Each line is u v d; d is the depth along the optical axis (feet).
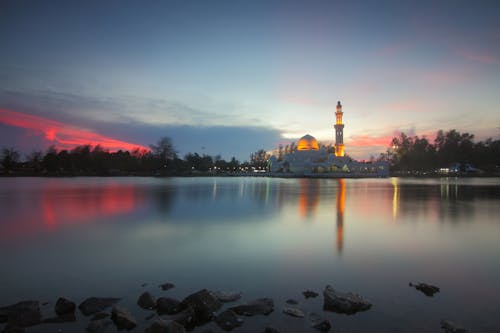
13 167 457.68
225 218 82.64
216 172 592.19
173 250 51.70
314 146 516.32
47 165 446.19
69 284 37.83
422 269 42.98
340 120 496.23
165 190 180.24
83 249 52.16
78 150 484.33
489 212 94.17
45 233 63.72
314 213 92.07
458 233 64.69
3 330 27.43
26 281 38.70
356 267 43.68
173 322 27.37
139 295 34.78
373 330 27.99
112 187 204.23
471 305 32.71
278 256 48.52
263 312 30.66
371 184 266.36
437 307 32.22
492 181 325.83
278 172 514.27
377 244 55.67
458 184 263.29
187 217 84.23
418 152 541.75
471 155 498.69
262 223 75.51
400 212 94.22
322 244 55.47
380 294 35.19
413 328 28.32
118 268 43.11
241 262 45.65
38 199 127.34
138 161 498.28
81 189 184.65
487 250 51.96
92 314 30.78
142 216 85.40
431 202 121.70
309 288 36.65
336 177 457.68
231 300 33.53
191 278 39.63
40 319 29.71
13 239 58.54
